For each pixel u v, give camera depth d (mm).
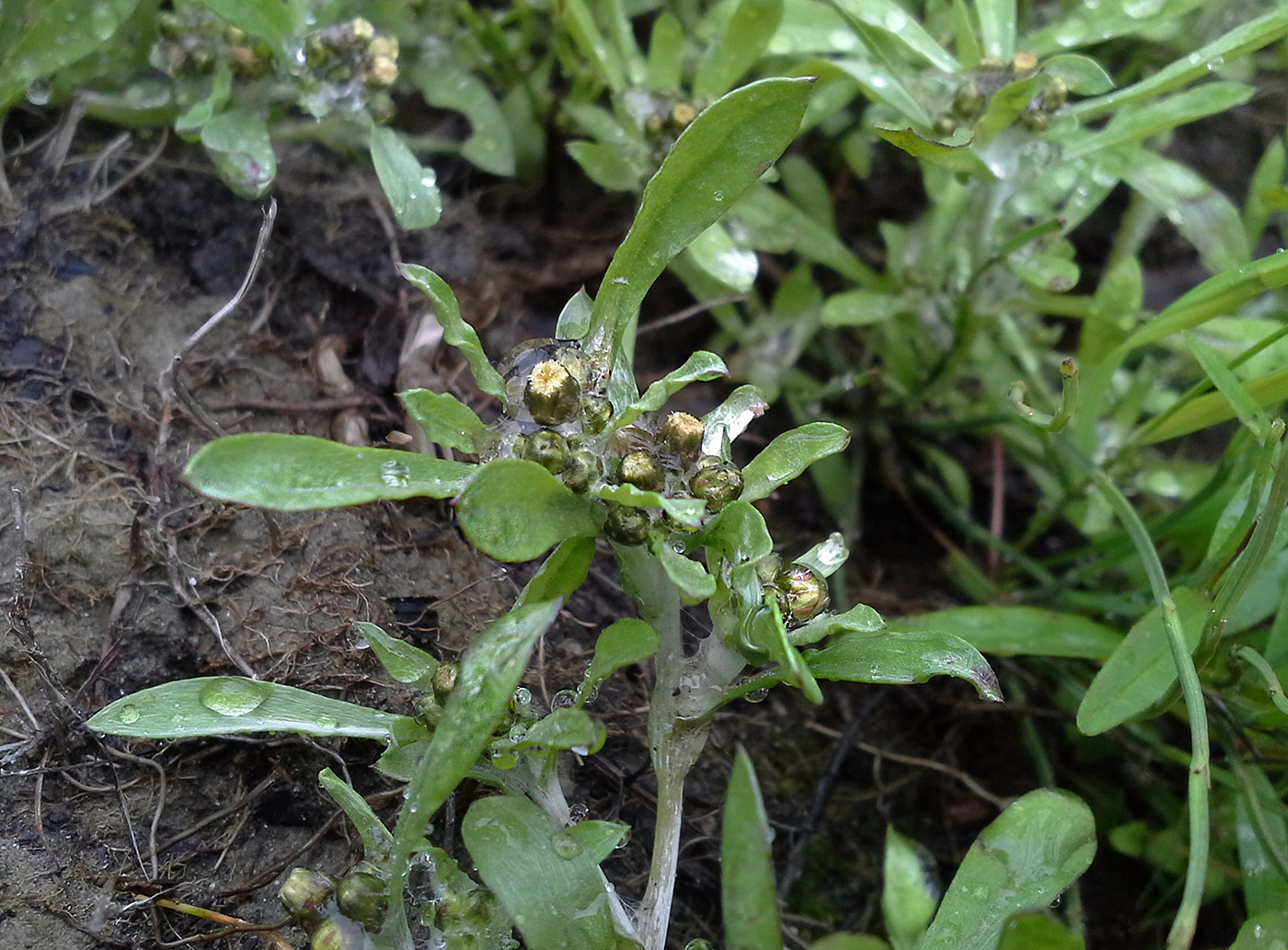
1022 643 103
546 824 71
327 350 112
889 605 125
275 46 107
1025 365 129
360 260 119
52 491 97
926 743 118
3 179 109
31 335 104
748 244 123
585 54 124
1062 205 135
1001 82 107
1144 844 108
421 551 104
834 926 106
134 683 92
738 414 80
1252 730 97
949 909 80
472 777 82
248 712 78
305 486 67
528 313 129
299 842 91
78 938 83
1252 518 92
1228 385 92
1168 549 123
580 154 118
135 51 113
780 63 132
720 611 76
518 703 76
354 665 96
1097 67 106
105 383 104
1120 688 90
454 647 100
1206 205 115
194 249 115
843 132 140
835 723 115
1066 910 102
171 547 96
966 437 142
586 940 69
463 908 72
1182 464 126
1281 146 125
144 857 87
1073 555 123
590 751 72
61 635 92
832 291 145
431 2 125
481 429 75
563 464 71
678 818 80
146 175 115
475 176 133
